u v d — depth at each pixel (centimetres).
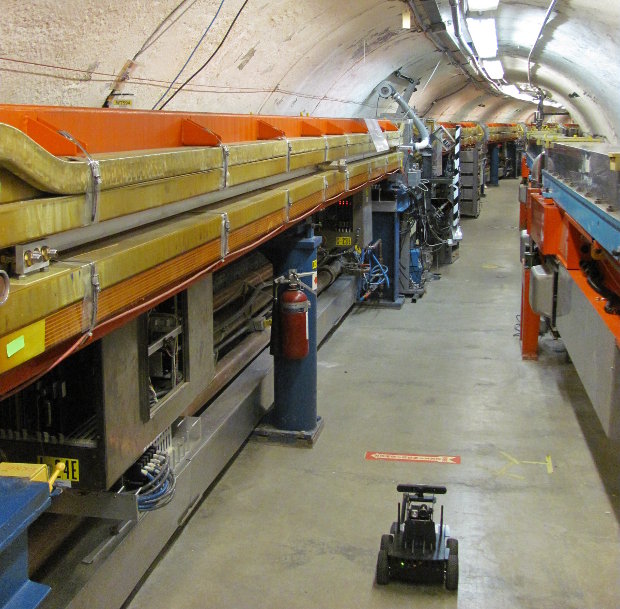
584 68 1348
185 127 339
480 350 820
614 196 373
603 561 409
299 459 544
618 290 468
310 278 551
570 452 554
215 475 469
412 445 570
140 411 308
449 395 680
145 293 252
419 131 1041
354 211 900
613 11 821
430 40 1191
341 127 671
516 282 1175
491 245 1534
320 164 563
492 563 408
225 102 693
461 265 1323
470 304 1034
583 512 464
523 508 470
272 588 386
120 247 240
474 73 1800
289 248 542
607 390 392
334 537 436
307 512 466
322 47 852
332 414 634
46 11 363
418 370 752
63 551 336
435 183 1250
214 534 440
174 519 401
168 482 360
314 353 567
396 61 1240
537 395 678
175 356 344
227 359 578
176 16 484
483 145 2375
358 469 527
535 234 694
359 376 734
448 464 535
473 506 473
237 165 349
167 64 530
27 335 184
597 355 422
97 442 284
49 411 291
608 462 536
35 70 396
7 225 178
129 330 295
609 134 1775
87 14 396
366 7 816
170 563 409
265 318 688
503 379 723
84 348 303
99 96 479
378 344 846
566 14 954
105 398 279
